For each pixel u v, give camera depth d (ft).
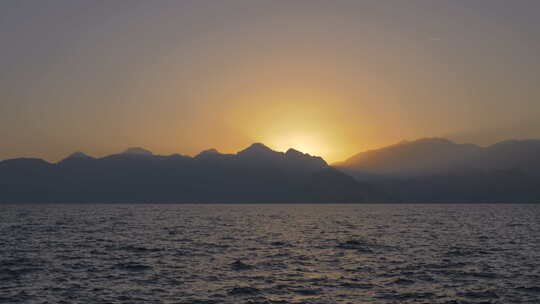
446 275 166.09
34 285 149.48
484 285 149.69
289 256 215.51
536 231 370.53
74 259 204.85
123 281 156.25
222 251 234.38
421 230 388.98
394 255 218.59
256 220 593.83
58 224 479.82
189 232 365.61
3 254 221.66
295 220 597.52
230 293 139.74
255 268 181.47
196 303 128.57
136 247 250.98
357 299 133.08
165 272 172.76
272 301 130.93
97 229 399.44
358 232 367.25
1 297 133.90
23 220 570.46
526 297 134.21
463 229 399.44
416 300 131.95
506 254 220.02
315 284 152.35
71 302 128.88
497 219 610.24
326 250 238.68
